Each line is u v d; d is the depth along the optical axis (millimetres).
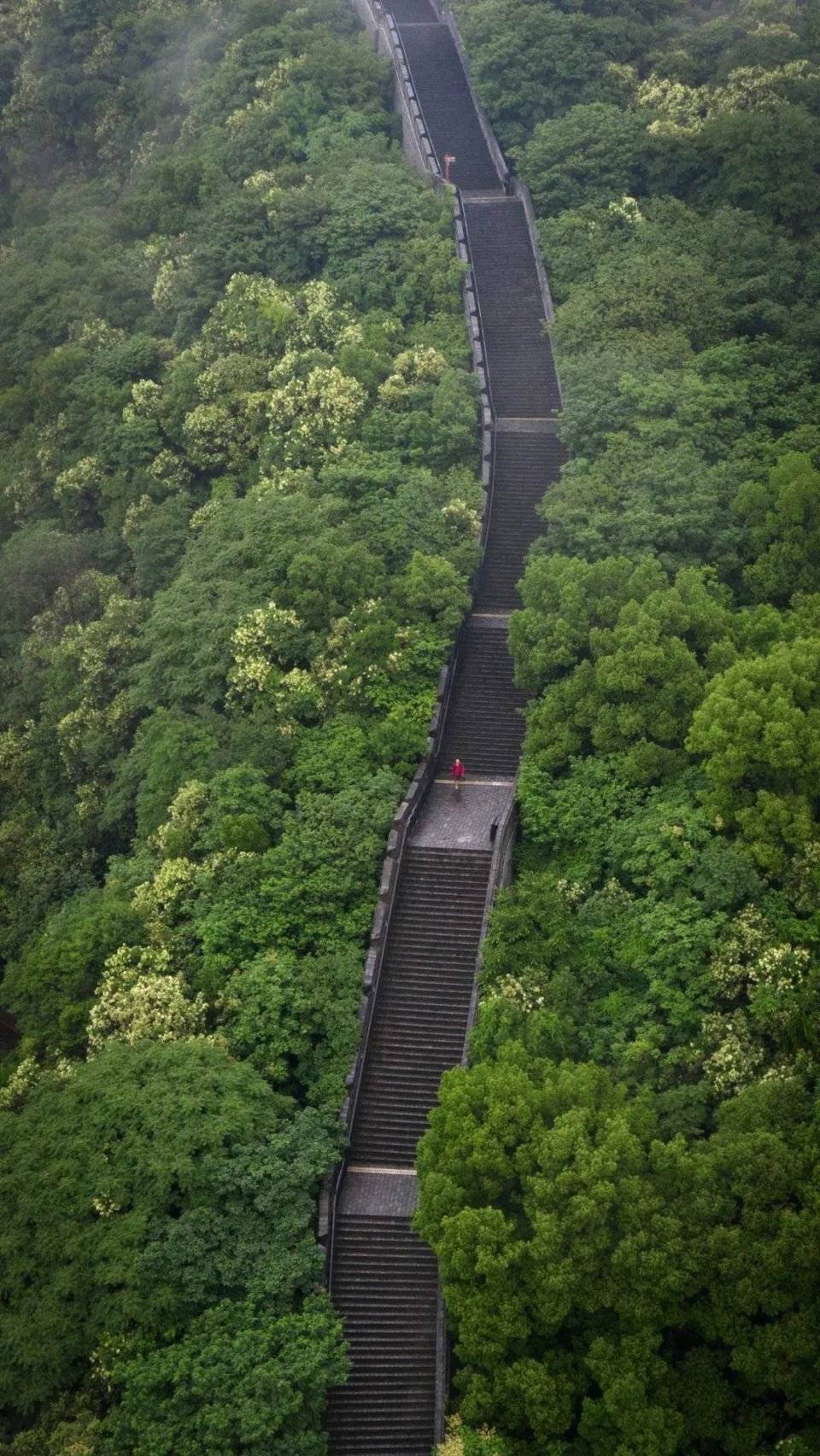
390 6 112750
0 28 130125
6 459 90812
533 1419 42562
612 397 71500
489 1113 45125
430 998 54750
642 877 53781
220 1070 49531
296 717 62875
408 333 81625
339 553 65750
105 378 87625
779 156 86188
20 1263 46062
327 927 54969
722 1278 42406
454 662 65812
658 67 96188
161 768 62219
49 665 77375
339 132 97125
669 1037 50062
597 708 58438
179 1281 45156
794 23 99500
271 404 76562
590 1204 42188
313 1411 44000
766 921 50656
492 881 56125
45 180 122750
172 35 117375
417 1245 48875
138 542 75812
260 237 89688
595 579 61312
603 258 83125
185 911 56281
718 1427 42844
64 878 68312
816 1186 42188
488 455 74250
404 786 60250
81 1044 56062
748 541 65125
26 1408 44312
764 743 53031
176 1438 42750
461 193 93938
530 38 96500
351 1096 51438
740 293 79062
